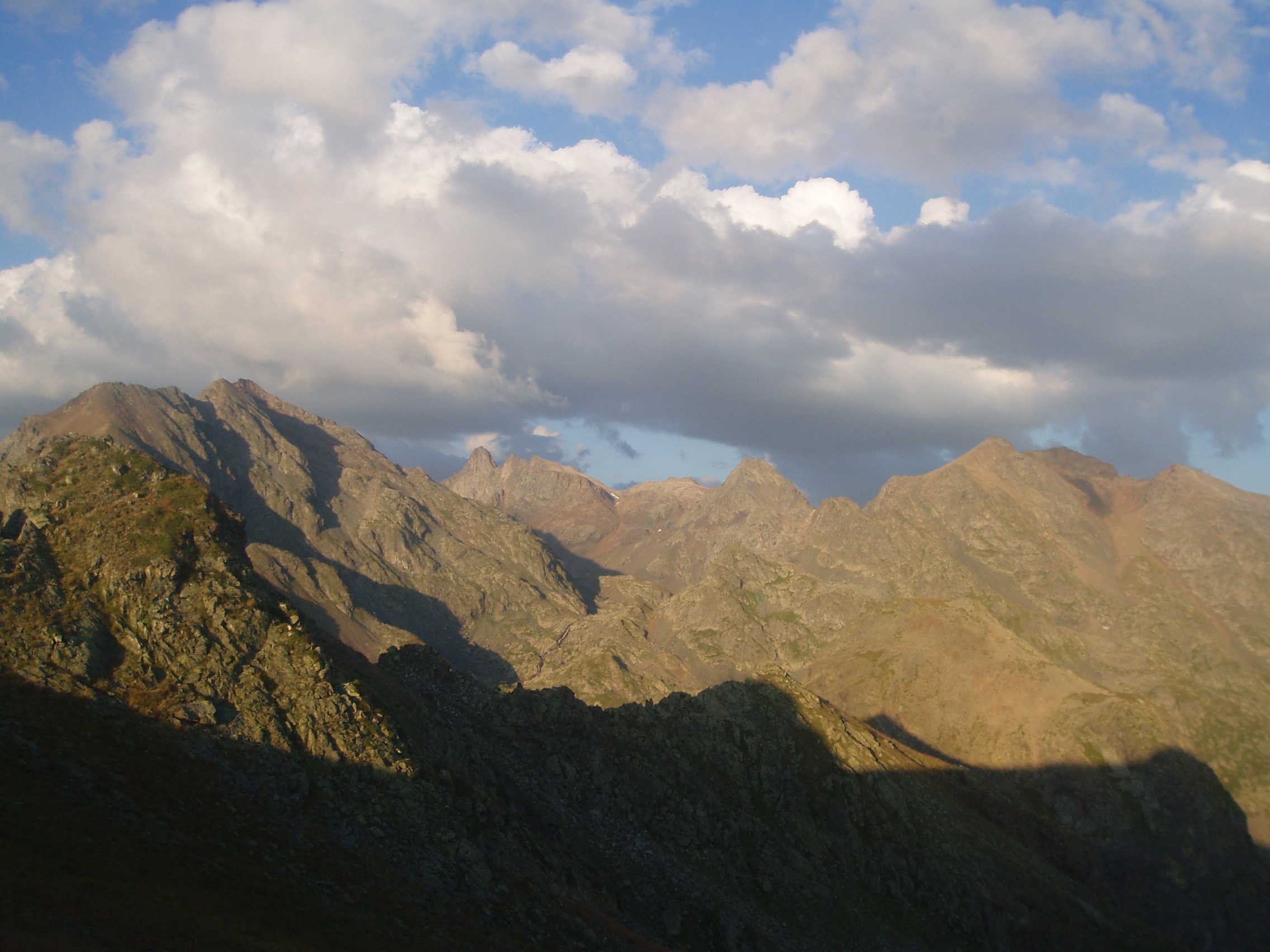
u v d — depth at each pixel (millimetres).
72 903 44281
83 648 67875
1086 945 135875
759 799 133375
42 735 58406
